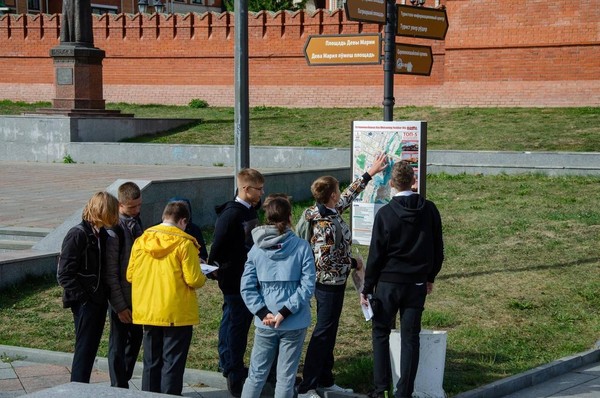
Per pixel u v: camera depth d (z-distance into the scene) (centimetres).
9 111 3472
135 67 3634
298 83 3325
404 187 736
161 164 2500
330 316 761
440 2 3042
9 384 818
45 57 3753
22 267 1161
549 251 1294
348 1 867
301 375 839
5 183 1984
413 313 725
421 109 2967
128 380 781
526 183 1825
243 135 985
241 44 975
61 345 941
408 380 722
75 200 1695
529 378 835
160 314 696
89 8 2797
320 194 771
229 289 771
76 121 2656
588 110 2664
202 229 1559
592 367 905
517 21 2862
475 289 1130
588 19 2759
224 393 803
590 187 1750
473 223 1482
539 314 1038
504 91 2889
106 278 738
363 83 3206
